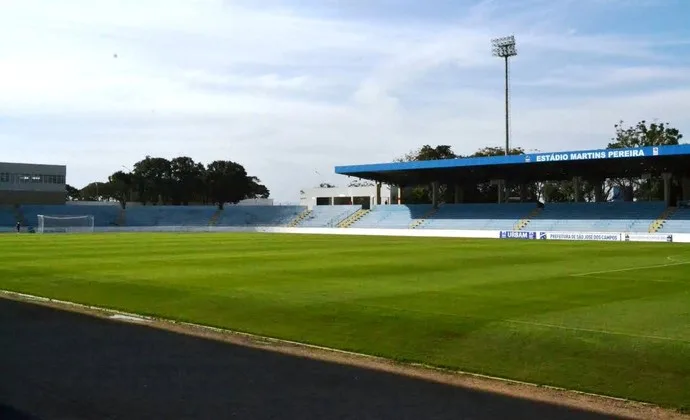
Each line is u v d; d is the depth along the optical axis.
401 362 10.34
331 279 21.97
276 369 9.62
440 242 51.44
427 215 79.06
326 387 8.65
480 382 9.09
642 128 89.56
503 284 20.55
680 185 74.88
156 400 7.91
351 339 12.09
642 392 8.70
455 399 8.18
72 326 13.20
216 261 29.77
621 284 20.69
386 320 13.80
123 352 10.68
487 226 71.44
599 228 63.88
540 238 62.25
